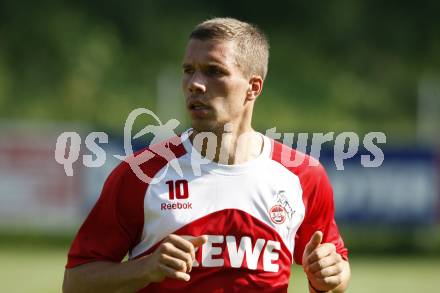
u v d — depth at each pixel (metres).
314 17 107.06
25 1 98.94
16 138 60.00
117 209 13.41
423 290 43.44
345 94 96.38
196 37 13.38
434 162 60.53
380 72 102.69
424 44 107.06
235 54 13.33
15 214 60.16
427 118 93.81
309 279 13.53
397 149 60.31
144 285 12.83
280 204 13.65
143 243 13.49
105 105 89.88
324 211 14.23
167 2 105.25
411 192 60.44
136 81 94.62
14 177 60.03
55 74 93.62
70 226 60.34
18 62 94.00
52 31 96.94
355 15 108.12
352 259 59.81
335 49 104.38
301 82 96.44
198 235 13.29
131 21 102.00
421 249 66.12
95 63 95.50
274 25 106.62
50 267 50.22
